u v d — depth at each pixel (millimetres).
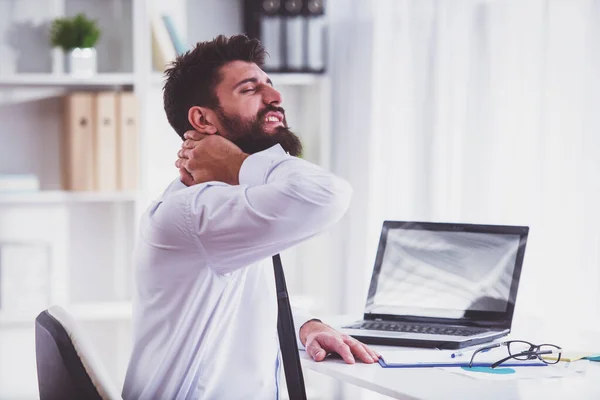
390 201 3871
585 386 1764
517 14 3121
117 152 3902
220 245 1746
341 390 4188
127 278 4305
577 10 2826
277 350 1987
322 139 4273
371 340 2162
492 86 3229
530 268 3033
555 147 2916
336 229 4297
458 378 1826
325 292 4352
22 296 3967
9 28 4047
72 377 1655
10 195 3834
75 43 3934
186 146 1958
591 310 2756
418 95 3664
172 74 2014
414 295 2410
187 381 1842
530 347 2014
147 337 1877
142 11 3977
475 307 2332
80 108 3850
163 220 1781
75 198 3902
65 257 4234
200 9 4355
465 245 2406
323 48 4336
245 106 1945
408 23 3779
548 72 2928
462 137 3400
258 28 4219
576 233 2816
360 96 4074
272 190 1728
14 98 4086
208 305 1808
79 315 3961
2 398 4195
